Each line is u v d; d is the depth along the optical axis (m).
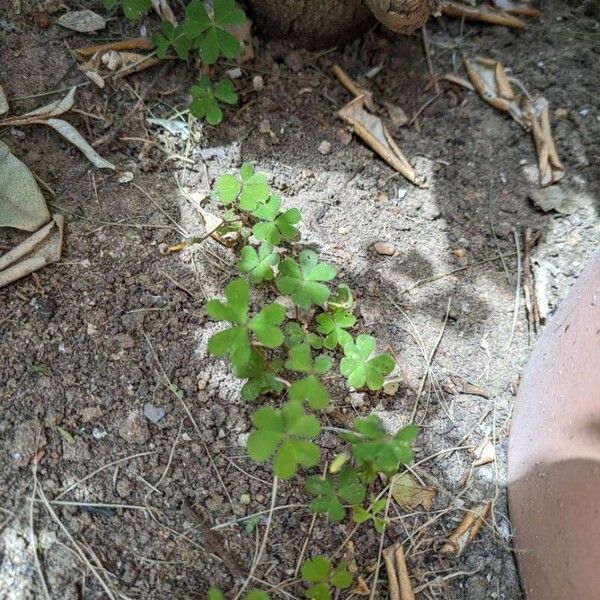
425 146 0.31
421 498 0.25
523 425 0.25
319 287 0.26
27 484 0.23
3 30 0.28
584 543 0.19
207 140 0.29
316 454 0.21
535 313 0.29
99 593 0.23
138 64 0.29
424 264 0.29
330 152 0.30
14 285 0.26
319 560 0.22
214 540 0.24
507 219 0.30
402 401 0.27
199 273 0.27
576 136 0.31
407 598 0.24
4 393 0.24
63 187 0.27
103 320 0.26
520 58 0.33
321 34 0.32
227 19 0.28
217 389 0.26
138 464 0.24
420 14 0.27
